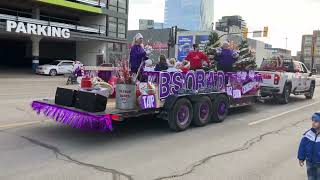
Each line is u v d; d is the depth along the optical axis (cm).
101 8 4416
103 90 944
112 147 805
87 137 884
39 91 1923
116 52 4744
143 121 1123
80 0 4162
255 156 778
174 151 793
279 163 730
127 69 894
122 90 862
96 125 830
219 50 1227
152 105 913
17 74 3581
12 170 627
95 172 634
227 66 1216
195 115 1057
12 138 838
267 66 1833
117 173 634
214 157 758
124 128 1015
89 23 4609
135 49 973
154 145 838
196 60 1134
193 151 800
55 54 4959
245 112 1432
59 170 637
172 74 971
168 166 686
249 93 1360
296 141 930
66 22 4653
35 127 962
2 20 3400
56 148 775
